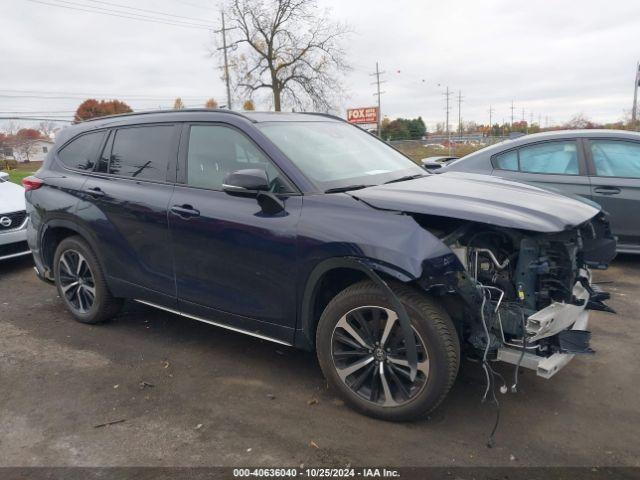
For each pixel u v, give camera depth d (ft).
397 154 15.15
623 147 19.74
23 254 22.13
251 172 10.71
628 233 19.48
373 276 9.61
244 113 12.92
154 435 10.26
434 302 9.75
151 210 13.25
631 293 17.54
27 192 16.87
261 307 11.68
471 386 11.72
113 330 15.69
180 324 16.03
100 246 14.80
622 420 10.36
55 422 10.84
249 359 13.50
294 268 10.85
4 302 18.61
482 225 10.36
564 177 20.22
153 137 14.11
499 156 21.70
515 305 9.89
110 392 12.00
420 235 9.51
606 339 14.08
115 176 14.66
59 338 15.19
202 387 12.12
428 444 9.69
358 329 10.50
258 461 9.37
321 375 12.54
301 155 12.07
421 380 9.88
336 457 9.41
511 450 9.46
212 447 9.82
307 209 10.84
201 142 13.07
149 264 13.70
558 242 10.53
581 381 11.90
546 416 10.53
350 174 12.23
